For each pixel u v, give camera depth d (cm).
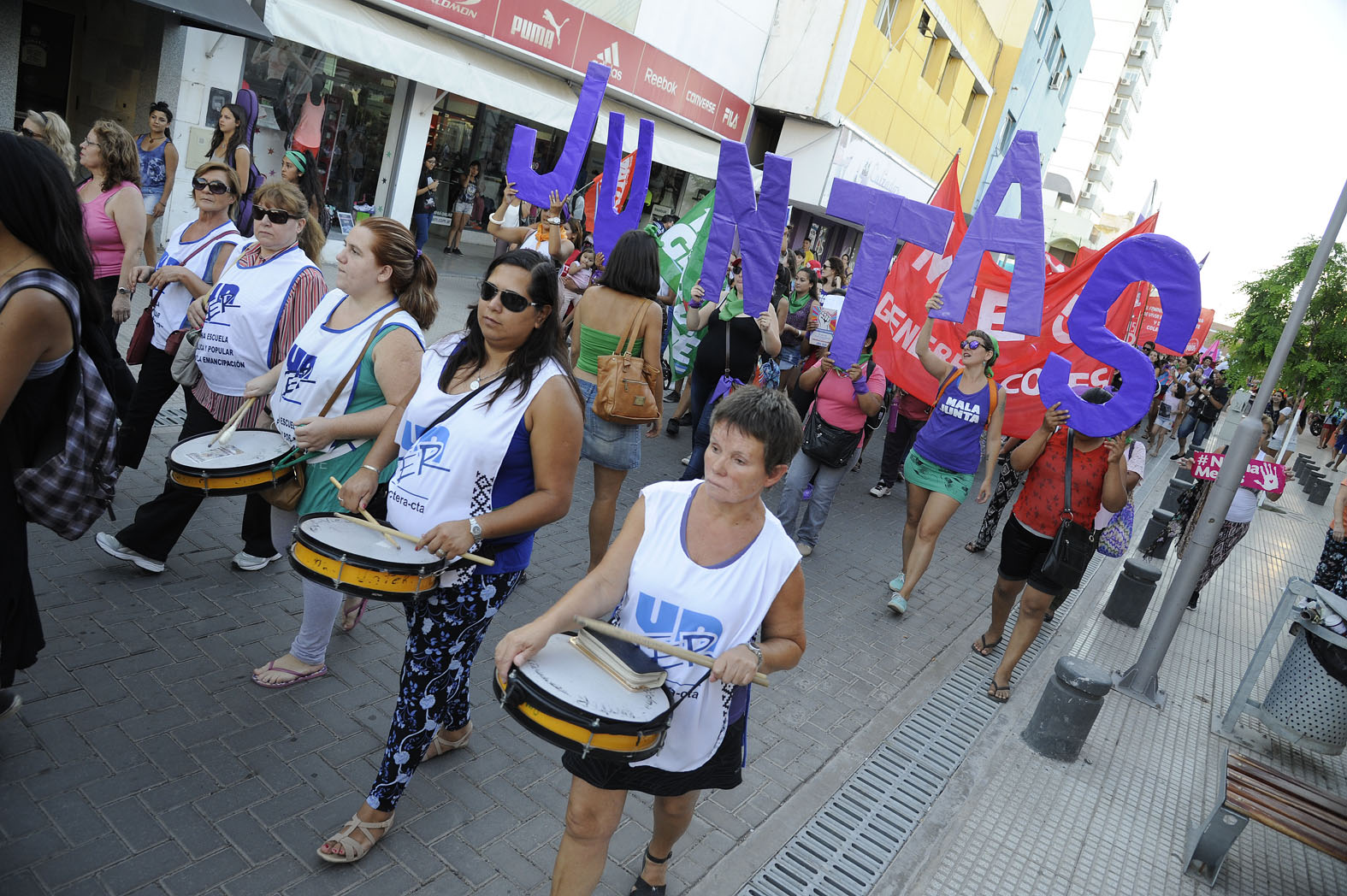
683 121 1809
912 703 520
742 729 265
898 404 927
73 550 439
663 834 306
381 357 342
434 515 295
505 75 1330
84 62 1097
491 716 402
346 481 326
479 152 1642
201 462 338
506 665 226
